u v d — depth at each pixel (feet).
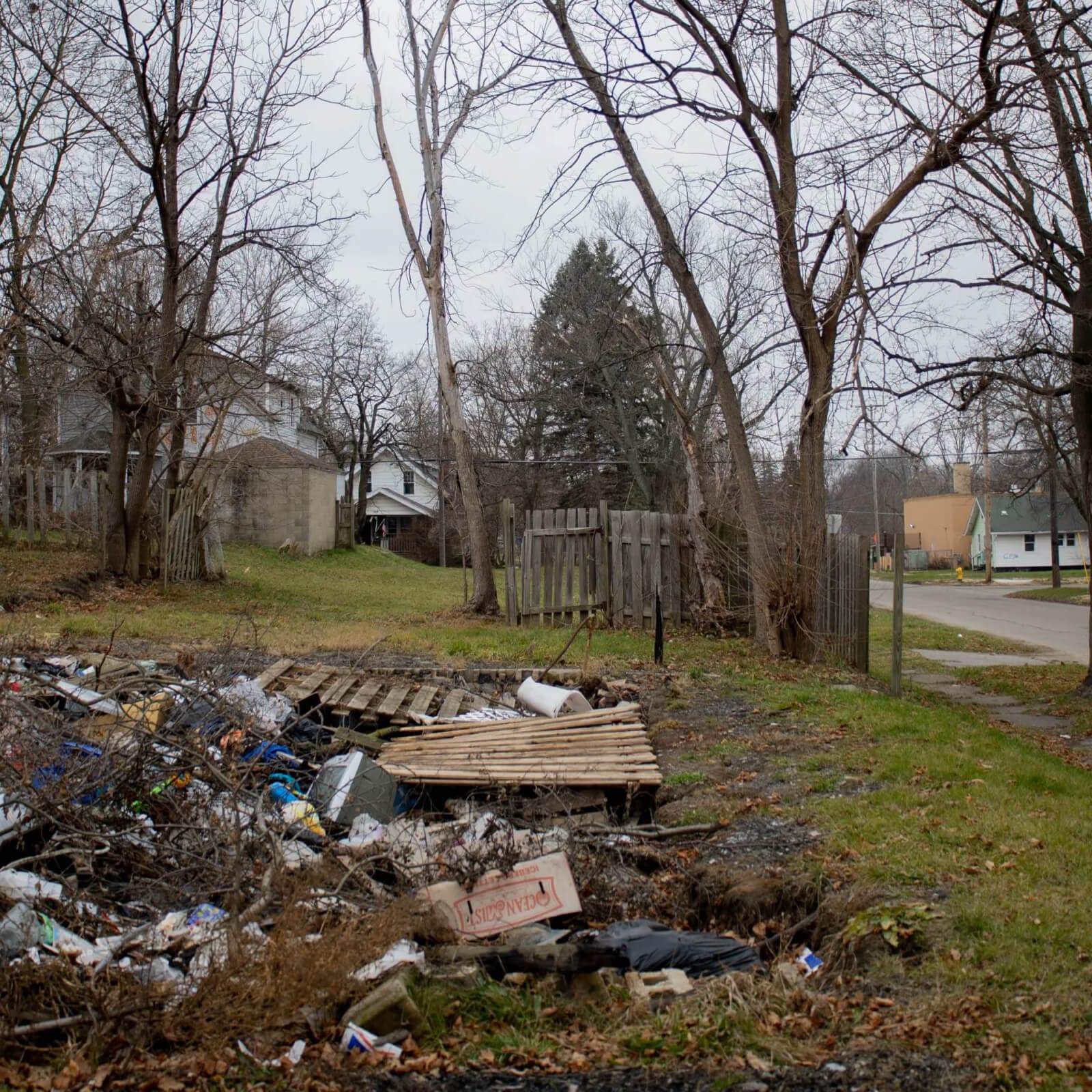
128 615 52.13
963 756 26.58
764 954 17.58
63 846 18.38
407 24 63.36
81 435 101.91
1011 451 85.25
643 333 69.97
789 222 45.70
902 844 20.12
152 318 65.05
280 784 23.18
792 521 47.47
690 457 56.34
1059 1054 12.95
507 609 56.34
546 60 47.67
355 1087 13.08
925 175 43.24
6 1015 13.60
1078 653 69.10
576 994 15.93
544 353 108.78
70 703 25.89
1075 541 242.99
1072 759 32.81
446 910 17.67
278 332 78.43
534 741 29.25
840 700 35.06
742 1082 12.91
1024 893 17.44
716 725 31.68
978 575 218.79
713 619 54.80
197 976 14.93
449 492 155.53
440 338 64.44
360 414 161.27
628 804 25.64
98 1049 13.39
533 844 19.99
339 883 17.31
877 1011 14.48
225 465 84.84
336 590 82.07
